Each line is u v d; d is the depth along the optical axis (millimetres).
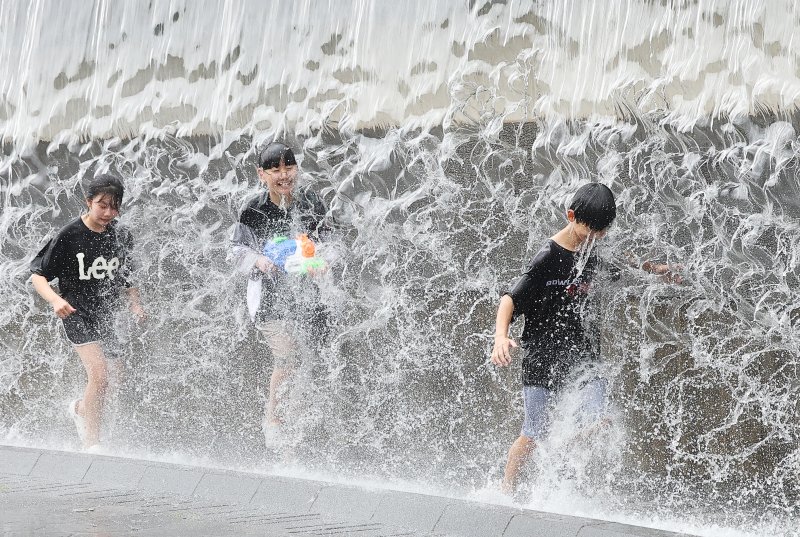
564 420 13898
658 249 14773
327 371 18125
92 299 18469
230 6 20844
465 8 17219
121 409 20750
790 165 13406
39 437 22016
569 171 15820
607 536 11062
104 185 18125
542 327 13789
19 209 24406
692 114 14312
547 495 14297
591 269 13680
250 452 18812
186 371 20875
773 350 14133
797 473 13984
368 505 13172
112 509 13539
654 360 15000
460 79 17172
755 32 13734
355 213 18609
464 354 17641
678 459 14984
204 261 20844
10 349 23891
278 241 17625
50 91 24078
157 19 22188
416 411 18156
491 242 17062
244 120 20422
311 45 19516
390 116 18172
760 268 14008
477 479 16344
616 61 15203
